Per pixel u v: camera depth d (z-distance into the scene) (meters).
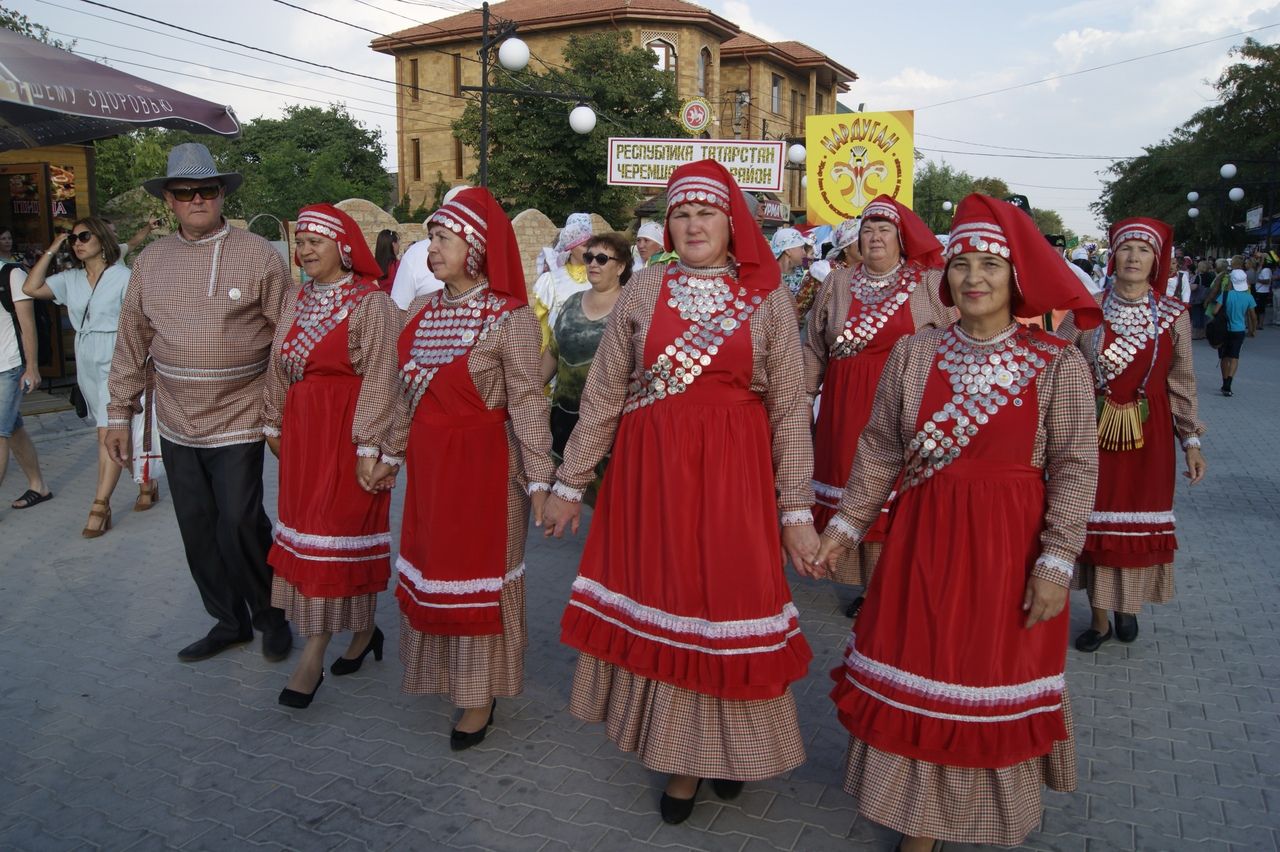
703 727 3.00
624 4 36.81
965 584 2.68
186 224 4.15
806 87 47.12
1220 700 4.06
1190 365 4.42
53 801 3.32
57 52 6.37
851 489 2.97
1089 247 14.98
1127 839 3.10
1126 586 4.49
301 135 49.00
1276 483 7.80
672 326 2.97
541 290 6.16
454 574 3.47
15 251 11.05
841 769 3.53
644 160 8.81
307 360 3.92
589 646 3.12
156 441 6.37
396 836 3.12
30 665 4.38
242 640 4.58
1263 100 40.44
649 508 3.01
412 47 43.09
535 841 3.09
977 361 2.74
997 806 2.73
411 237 17.38
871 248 4.89
